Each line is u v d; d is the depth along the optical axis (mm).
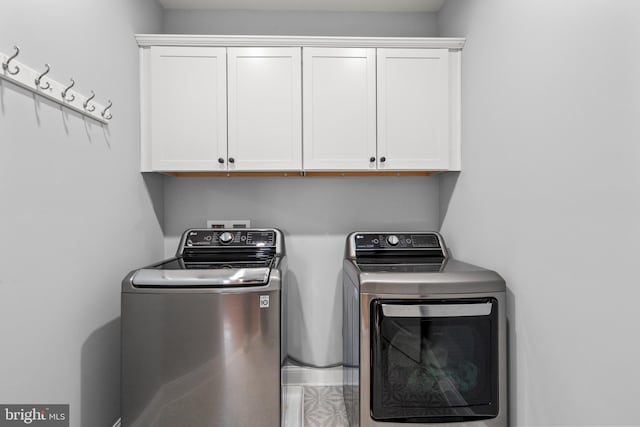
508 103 1454
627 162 896
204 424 1353
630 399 895
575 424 1079
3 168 958
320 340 2281
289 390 2182
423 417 1396
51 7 1144
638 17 861
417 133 1931
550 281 1190
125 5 1693
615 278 936
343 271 2092
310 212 2275
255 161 1896
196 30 2232
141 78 1867
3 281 958
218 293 1351
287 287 2131
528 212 1315
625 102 899
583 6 1037
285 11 2254
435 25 2293
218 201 2250
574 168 1079
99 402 1434
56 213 1172
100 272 1446
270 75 1892
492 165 1587
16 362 1001
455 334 1400
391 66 1920
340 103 1912
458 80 1949
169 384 1344
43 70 1104
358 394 1443
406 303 1379
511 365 1419
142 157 1870
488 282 1398
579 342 1062
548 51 1197
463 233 1916
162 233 2188
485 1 1641
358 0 2139
